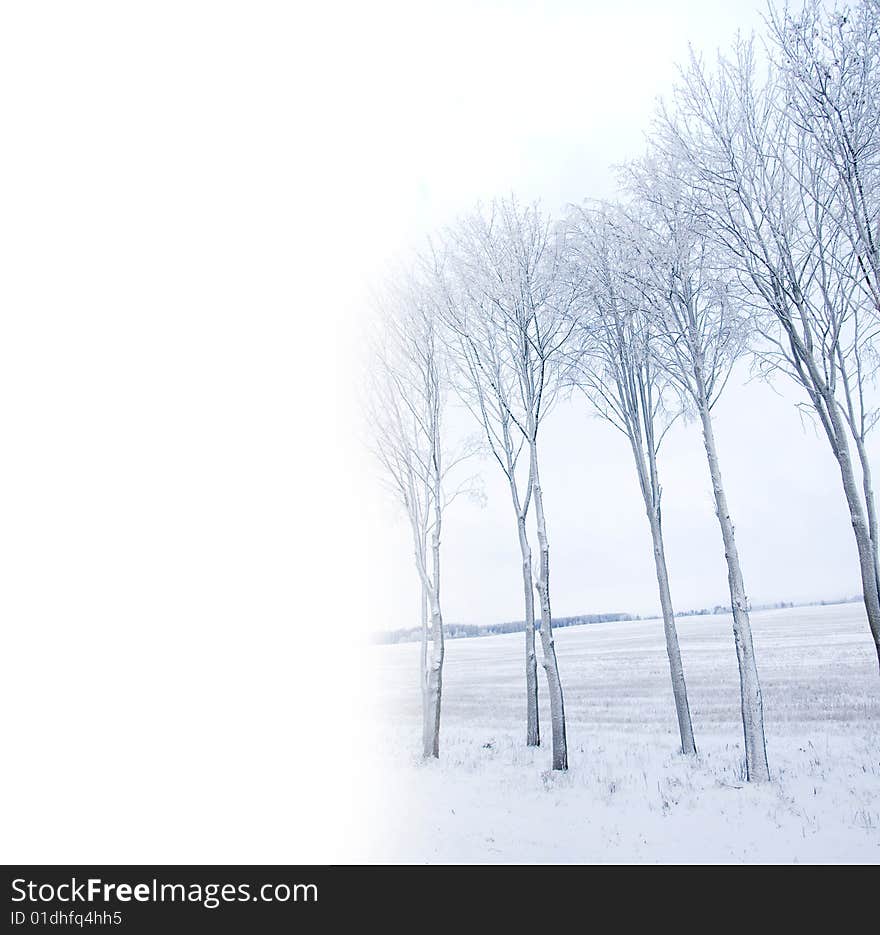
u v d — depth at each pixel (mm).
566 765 8695
